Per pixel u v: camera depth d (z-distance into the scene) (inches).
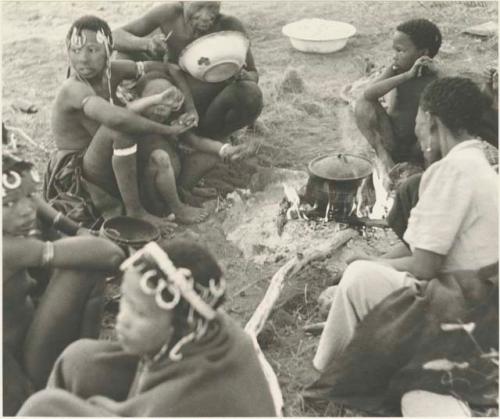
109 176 169.2
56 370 114.9
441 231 128.3
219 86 189.5
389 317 128.0
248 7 277.9
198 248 105.9
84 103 162.9
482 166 130.5
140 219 158.1
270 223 173.3
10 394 123.3
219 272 105.5
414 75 181.3
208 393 104.5
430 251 128.9
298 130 208.2
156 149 170.9
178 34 193.0
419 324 127.2
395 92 187.0
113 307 152.3
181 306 103.5
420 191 132.9
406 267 133.3
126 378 113.3
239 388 105.7
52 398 108.5
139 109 165.0
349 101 216.4
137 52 191.6
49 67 233.8
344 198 166.1
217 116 188.9
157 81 174.9
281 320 151.6
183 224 175.6
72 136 170.9
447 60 230.2
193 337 104.9
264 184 187.8
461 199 128.0
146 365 107.7
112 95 174.2
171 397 104.3
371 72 226.8
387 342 127.3
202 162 181.8
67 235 145.9
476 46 239.6
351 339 129.5
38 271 135.0
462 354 126.7
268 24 264.7
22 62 236.2
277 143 203.2
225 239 171.9
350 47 247.4
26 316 127.5
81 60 162.7
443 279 130.6
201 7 184.5
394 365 127.9
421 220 130.2
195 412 104.3
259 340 147.3
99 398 110.4
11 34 254.8
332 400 131.5
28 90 221.3
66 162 171.3
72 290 125.6
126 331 104.2
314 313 153.1
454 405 126.0
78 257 124.3
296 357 143.9
